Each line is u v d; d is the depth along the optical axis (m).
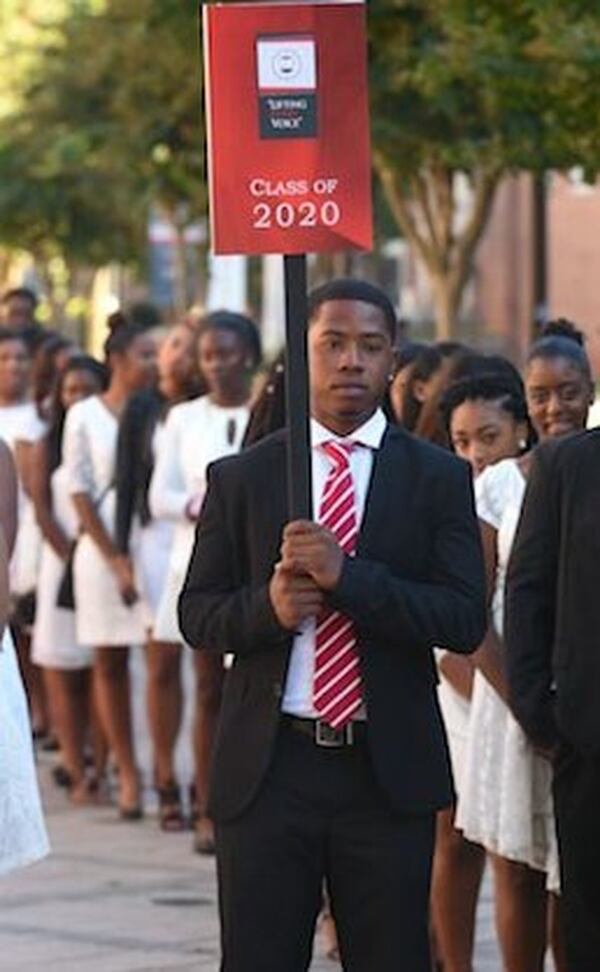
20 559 25.06
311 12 11.51
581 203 71.75
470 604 11.74
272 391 16.89
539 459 12.95
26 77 59.66
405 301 68.06
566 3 23.47
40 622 23.55
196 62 41.66
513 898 14.19
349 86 11.52
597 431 12.79
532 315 39.19
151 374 22.52
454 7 25.38
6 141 59.00
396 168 36.22
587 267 72.12
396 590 11.55
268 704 11.68
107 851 20.92
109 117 51.50
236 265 41.81
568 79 24.98
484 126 33.56
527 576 12.93
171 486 20.81
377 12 33.09
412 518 11.84
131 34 44.00
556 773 12.82
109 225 62.19
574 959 12.84
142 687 30.81
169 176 45.62
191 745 23.70
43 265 69.75
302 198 11.51
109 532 22.23
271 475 11.88
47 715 26.84
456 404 14.87
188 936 17.58
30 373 27.05
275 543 11.80
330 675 11.62
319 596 11.49
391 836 11.66
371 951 11.70
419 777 11.66
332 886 11.79
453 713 14.73
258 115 11.51
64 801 23.69
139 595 22.00
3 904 18.73
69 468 22.47
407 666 11.73
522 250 69.62
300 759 11.67
